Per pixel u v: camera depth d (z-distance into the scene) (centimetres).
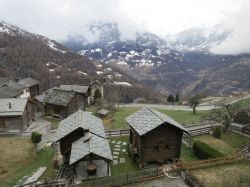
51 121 5844
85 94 7012
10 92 7238
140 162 3256
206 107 7519
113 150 3862
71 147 3219
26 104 5300
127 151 3809
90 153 2855
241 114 5631
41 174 3056
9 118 4997
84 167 3166
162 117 3294
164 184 2855
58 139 3322
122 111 6788
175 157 3409
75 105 6266
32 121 5728
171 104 8481
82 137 3297
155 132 3238
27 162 3584
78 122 3494
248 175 3155
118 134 4462
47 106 6128
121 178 2820
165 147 3341
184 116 6309
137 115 3631
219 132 4656
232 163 3450
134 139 3519
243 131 5203
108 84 15475
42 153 3878
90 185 2686
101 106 6894
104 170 3125
